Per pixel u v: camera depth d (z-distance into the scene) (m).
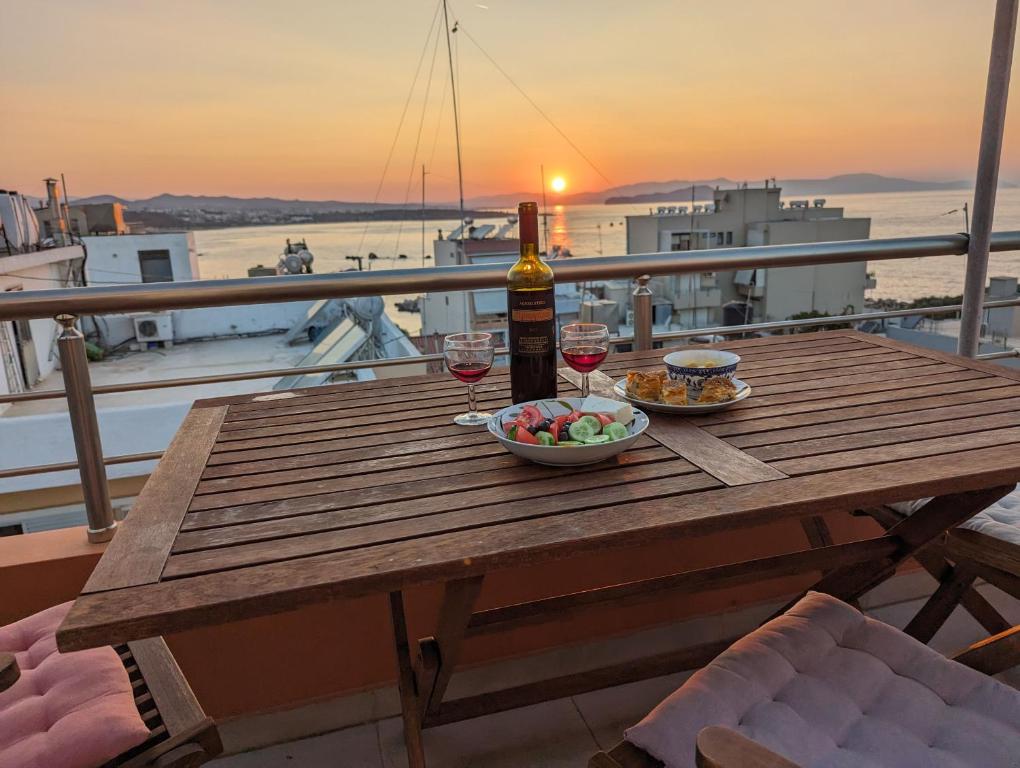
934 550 1.39
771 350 1.66
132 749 0.89
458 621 1.11
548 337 1.21
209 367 7.16
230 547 0.81
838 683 0.98
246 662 1.61
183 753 0.86
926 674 0.99
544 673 1.77
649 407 1.24
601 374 1.53
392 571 0.74
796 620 1.10
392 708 1.65
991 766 0.83
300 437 1.18
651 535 0.81
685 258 1.97
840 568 1.45
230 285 1.69
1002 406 1.19
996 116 2.09
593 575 1.82
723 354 1.33
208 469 1.05
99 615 0.68
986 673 1.02
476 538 0.80
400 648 1.35
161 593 0.72
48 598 1.53
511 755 1.52
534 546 0.78
